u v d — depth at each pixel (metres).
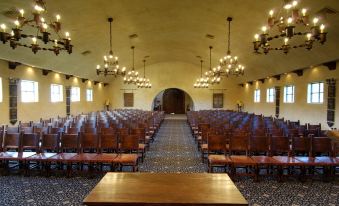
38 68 13.74
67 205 4.76
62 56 13.65
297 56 12.12
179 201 2.62
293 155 6.61
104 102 25.38
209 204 2.59
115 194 2.79
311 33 5.49
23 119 12.47
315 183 6.04
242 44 13.49
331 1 6.80
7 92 11.35
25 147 6.71
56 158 6.08
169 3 9.96
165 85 25.61
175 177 3.39
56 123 10.37
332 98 10.94
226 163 5.97
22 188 5.58
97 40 13.21
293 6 5.08
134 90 25.80
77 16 9.56
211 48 16.52
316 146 6.45
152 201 2.62
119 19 10.96
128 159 6.07
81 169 6.65
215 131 8.30
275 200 5.05
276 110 16.86
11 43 5.64
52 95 15.43
